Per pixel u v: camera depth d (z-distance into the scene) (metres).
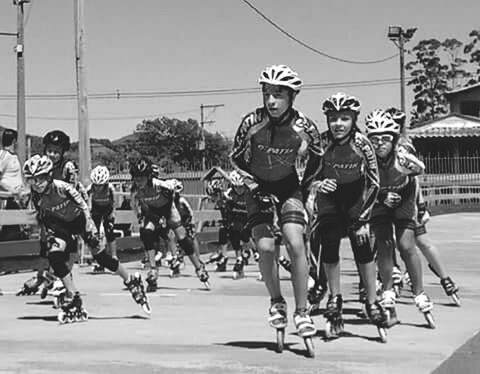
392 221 10.96
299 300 8.95
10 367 8.62
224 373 8.26
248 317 11.98
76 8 21.61
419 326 11.00
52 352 9.38
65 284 11.57
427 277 17.19
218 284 16.53
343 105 9.28
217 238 26.14
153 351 9.34
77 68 21.77
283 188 8.93
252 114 8.86
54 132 12.51
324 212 9.79
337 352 9.21
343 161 9.41
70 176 12.61
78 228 11.66
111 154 85.00
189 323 11.41
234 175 17.14
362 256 9.72
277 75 8.59
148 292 15.18
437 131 54.06
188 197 27.64
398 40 54.00
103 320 11.75
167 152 86.12
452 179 49.72
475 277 17.17
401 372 8.27
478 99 62.31
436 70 86.62
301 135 8.70
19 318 12.07
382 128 10.51
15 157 19.23
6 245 18.89
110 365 8.66
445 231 31.92
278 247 9.83
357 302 13.30
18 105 42.59
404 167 10.58
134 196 15.93
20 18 42.28
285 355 9.05
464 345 9.64
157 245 19.81
